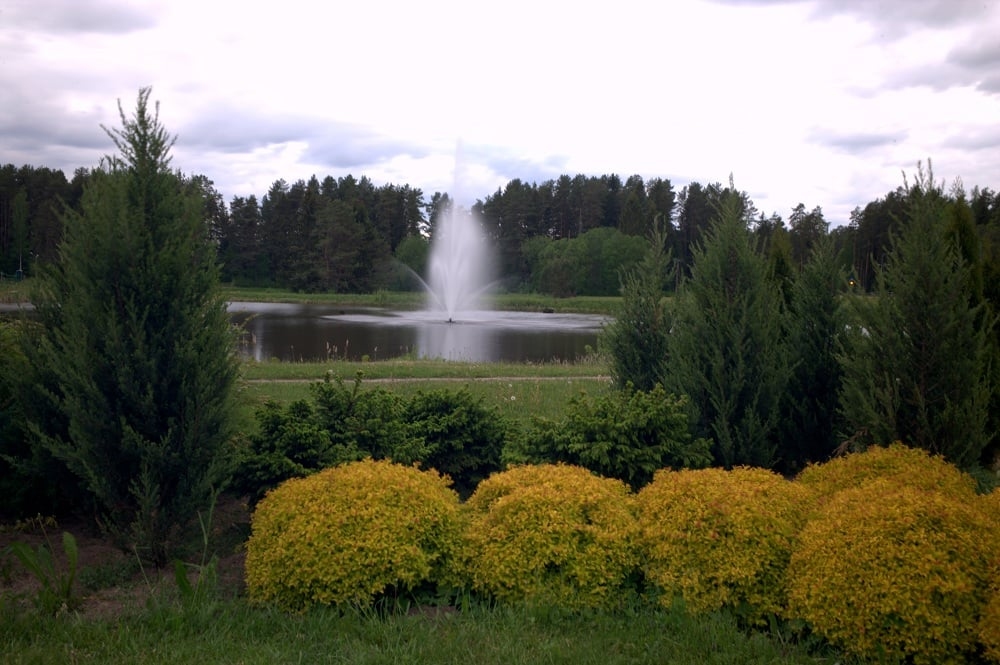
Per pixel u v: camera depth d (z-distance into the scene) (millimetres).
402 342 34062
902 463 5797
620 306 9633
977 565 4090
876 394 6922
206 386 5734
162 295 5750
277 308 60719
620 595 4969
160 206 5918
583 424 6773
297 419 6719
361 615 4770
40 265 6695
